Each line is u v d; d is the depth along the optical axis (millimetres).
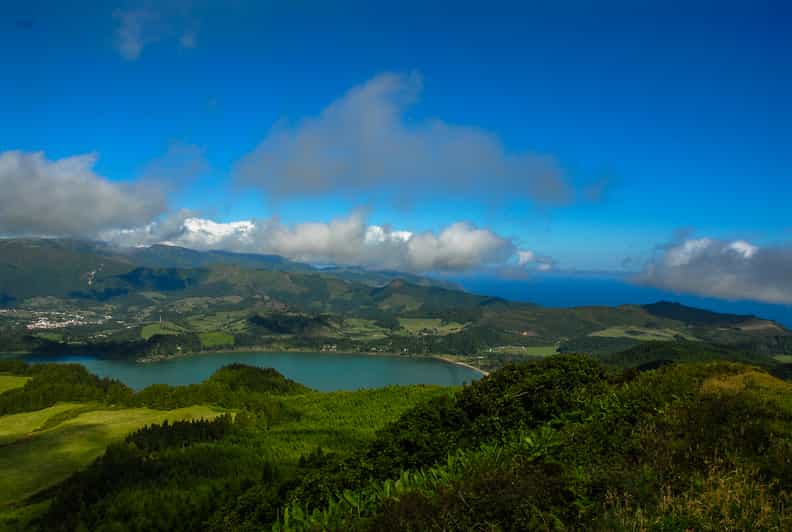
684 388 17328
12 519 39250
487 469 12031
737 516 8625
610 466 11289
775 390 18641
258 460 52156
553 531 9055
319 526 11172
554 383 21344
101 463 50125
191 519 34531
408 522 9766
